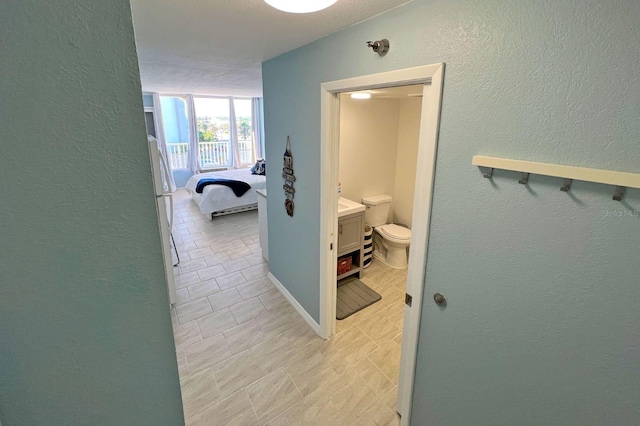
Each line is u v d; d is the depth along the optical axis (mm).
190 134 7590
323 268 2395
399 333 2648
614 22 799
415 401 1710
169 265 2914
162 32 1795
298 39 1951
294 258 2832
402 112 3814
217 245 4418
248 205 5867
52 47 409
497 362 1263
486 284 1237
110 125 461
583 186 918
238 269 3721
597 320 958
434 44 1247
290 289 3023
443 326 1458
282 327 2709
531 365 1151
